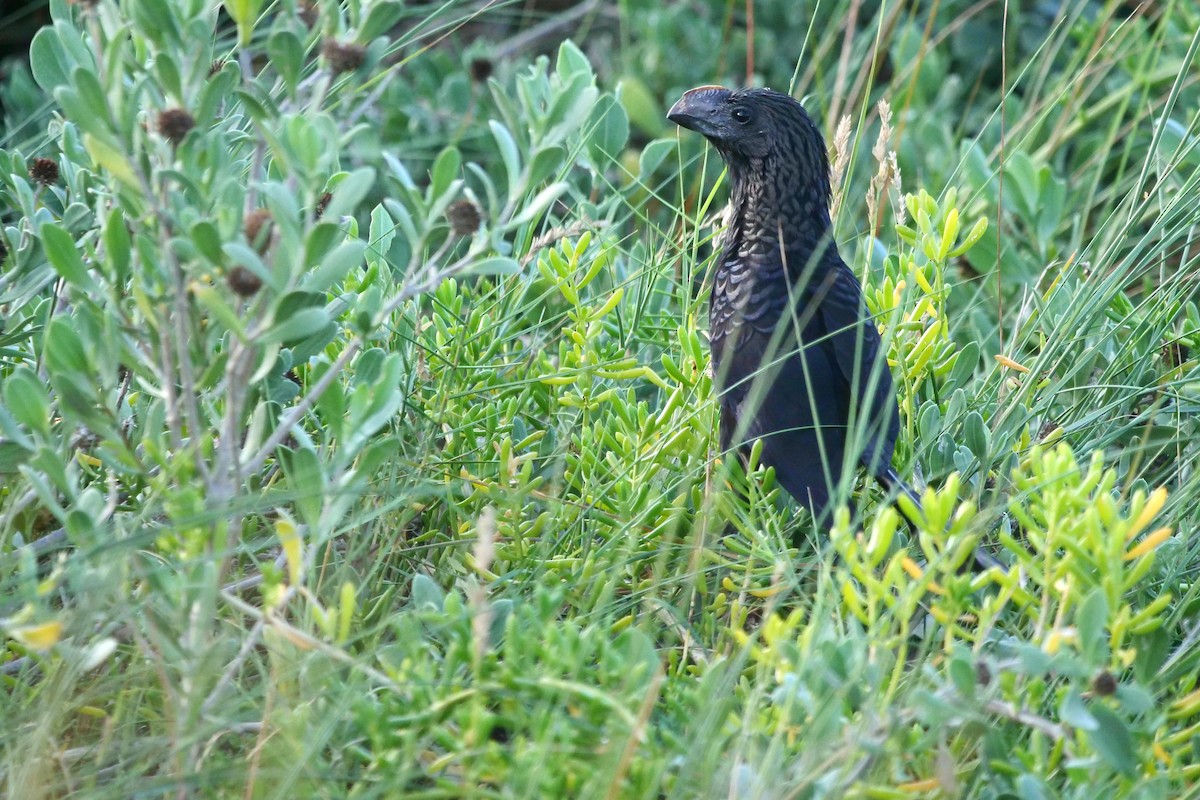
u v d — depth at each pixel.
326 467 4.77
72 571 4.42
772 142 7.10
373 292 5.73
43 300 6.11
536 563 5.71
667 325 7.71
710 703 4.53
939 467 6.63
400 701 4.57
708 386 6.74
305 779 4.30
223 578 4.86
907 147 10.05
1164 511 6.23
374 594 5.54
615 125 7.69
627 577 5.95
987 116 10.88
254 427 4.84
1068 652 4.62
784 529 6.63
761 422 6.60
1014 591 4.90
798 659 4.63
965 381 7.25
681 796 4.29
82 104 4.23
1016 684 4.83
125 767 4.62
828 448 6.48
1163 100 9.91
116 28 4.51
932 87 10.84
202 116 4.59
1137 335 7.06
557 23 12.25
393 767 4.34
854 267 8.23
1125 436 7.14
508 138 4.71
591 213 7.71
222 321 4.32
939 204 8.21
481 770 4.29
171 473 4.65
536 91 5.38
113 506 4.92
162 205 4.52
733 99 7.18
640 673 4.46
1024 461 6.31
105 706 4.95
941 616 4.80
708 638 5.62
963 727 4.67
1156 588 5.86
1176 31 10.26
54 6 5.42
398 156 10.30
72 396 4.52
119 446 4.57
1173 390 7.07
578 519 6.00
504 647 4.88
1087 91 9.47
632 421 6.55
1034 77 10.88
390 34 11.91
